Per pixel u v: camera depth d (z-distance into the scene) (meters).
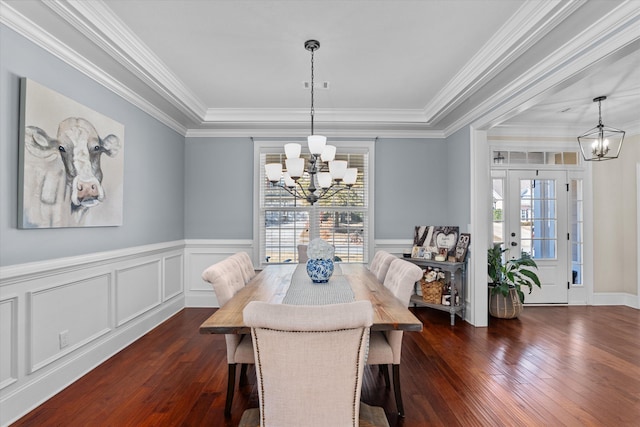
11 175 1.93
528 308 4.44
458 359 2.79
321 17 2.19
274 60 2.79
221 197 4.51
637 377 2.48
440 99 3.56
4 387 1.89
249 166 4.51
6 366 1.91
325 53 2.68
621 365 2.68
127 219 3.12
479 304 3.68
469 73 2.87
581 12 1.88
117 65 2.57
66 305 2.35
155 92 3.11
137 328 3.28
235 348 1.99
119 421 1.94
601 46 1.99
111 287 2.85
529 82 2.64
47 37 2.12
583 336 3.36
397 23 2.25
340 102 3.81
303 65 2.88
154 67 2.77
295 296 2.08
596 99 3.49
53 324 2.23
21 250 2.00
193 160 4.49
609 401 2.16
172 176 4.09
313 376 1.27
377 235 4.54
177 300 4.23
